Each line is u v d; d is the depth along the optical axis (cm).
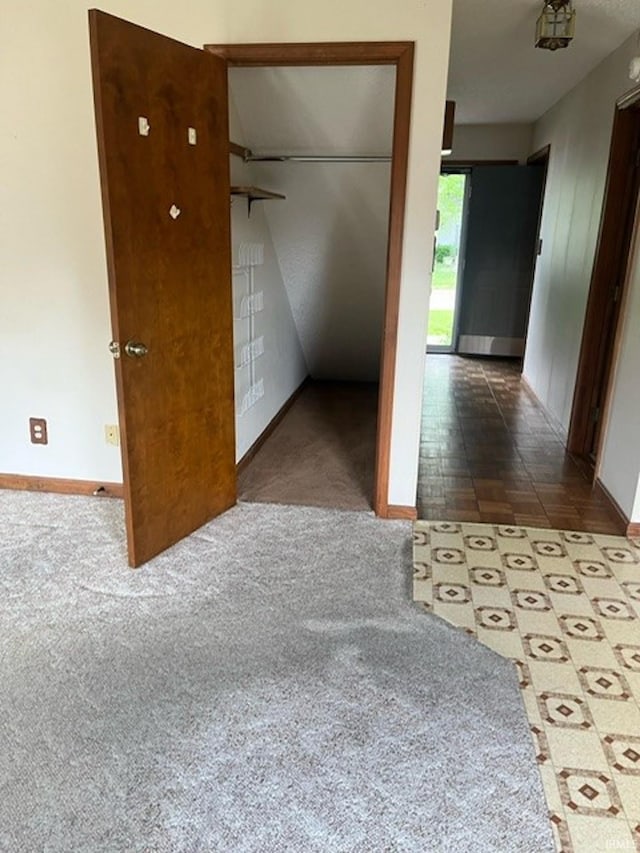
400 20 233
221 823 141
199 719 170
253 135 318
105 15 190
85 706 174
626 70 321
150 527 249
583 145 404
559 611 224
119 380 222
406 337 268
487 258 652
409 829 140
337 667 191
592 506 313
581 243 397
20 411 304
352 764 157
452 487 334
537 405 497
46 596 226
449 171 647
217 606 222
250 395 361
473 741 164
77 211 271
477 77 409
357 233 396
